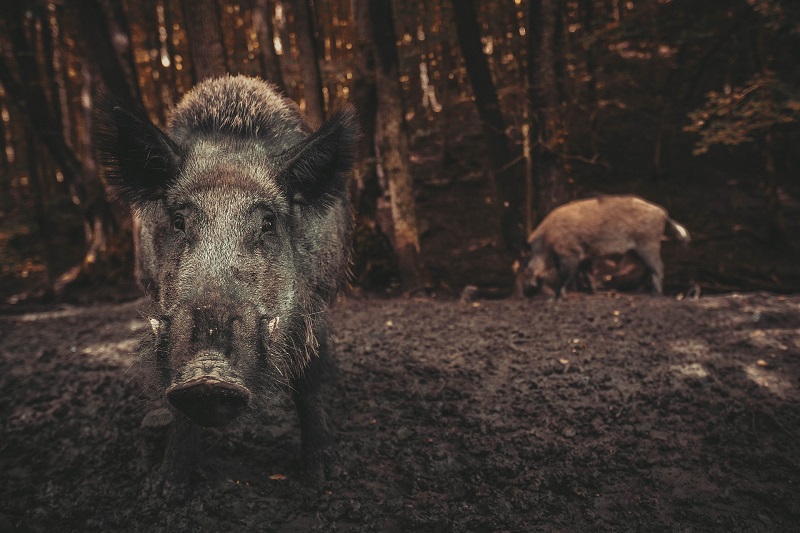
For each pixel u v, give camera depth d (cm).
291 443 388
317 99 984
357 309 771
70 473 363
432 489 345
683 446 381
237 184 265
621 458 371
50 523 317
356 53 927
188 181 268
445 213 1280
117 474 356
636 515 318
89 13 966
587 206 788
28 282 1292
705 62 1299
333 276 346
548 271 820
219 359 225
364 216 992
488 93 889
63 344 659
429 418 423
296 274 293
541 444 386
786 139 1412
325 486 340
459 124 1623
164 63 1647
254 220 262
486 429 405
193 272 244
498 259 1091
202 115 312
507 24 1313
